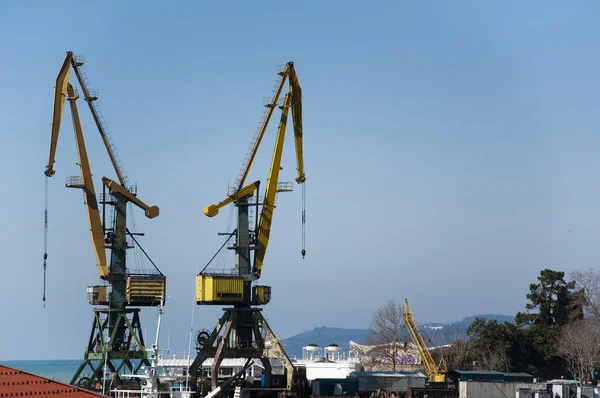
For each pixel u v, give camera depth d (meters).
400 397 137.12
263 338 139.38
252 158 142.50
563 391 129.75
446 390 134.62
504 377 145.38
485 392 131.50
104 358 140.50
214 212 139.12
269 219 142.50
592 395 131.12
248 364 142.12
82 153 144.88
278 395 134.50
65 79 142.62
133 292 143.88
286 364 137.25
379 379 144.12
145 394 100.12
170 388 103.31
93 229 144.88
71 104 144.75
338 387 140.62
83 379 141.75
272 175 143.00
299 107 145.00
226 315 139.88
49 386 42.00
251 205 142.38
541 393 127.38
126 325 143.50
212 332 139.25
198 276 138.25
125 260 146.62
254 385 143.12
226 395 134.75
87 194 145.25
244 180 142.00
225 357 136.38
